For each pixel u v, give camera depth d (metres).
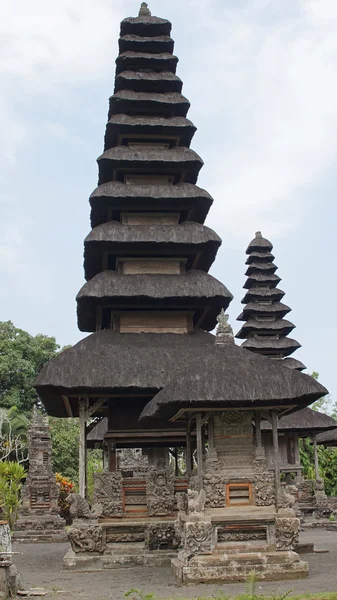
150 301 22.88
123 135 25.97
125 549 18.44
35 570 18.39
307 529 30.59
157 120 25.88
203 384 15.22
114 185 24.44
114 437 21.30
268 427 31.92
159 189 24.52
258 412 16.27
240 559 14.81
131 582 15.21
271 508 15.46
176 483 19.52
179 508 17.45
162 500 19.11
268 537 15.20
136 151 25.23
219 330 17.52
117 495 19.08
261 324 41.00
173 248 23.88
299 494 34.06
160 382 19.80
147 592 13.31
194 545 14.88
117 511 18.91
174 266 24.61
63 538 30.19
